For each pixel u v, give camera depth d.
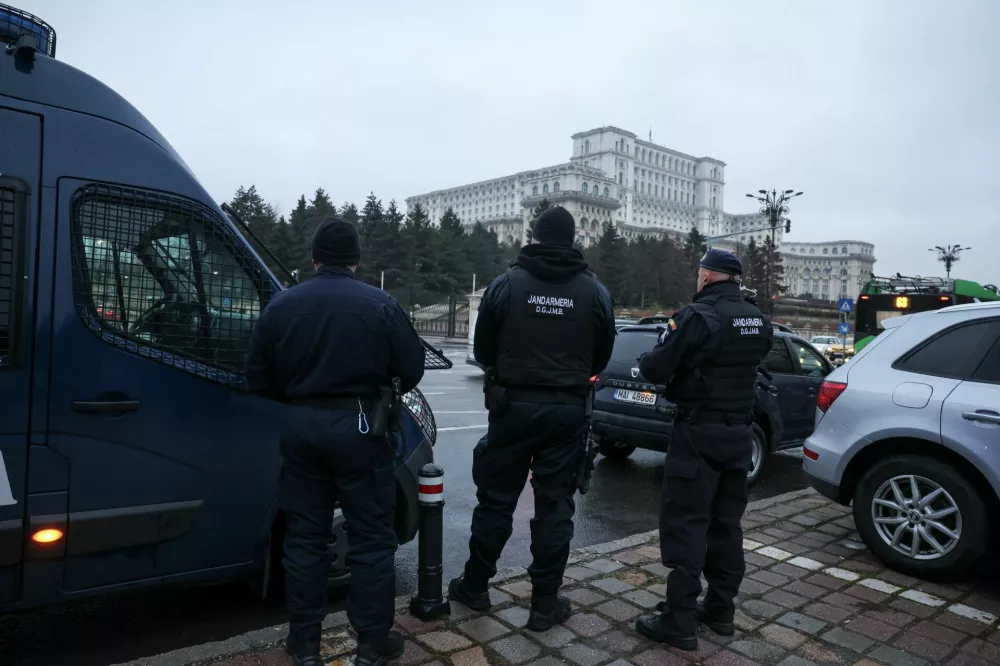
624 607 3.50
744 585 3.88
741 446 3.13
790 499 5.89
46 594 2.81
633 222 156.25
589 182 145.00
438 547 3.28
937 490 4.01
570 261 3.05
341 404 2.64
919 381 4.25
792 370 7.58
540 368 3.02
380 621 2.71
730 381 3.09
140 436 2.98
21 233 2.73
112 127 3.01
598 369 3.31
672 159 172.75
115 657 3.09
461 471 7.10
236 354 3.26
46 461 2.78
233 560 3.26
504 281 3.06
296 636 2.67
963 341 4.20
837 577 4.04
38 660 3.05
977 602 3.71
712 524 3.25
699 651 3.06
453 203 175.12
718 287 3.18
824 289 168.88
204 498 3.15
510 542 5.03
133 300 2.99
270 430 3.33
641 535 4.76
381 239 60.16
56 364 2.79
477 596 3.37
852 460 4.52
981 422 3.88
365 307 2.69
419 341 2.90
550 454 3.11
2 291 2.69
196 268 3.16
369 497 2.71
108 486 2.91
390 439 2.78
